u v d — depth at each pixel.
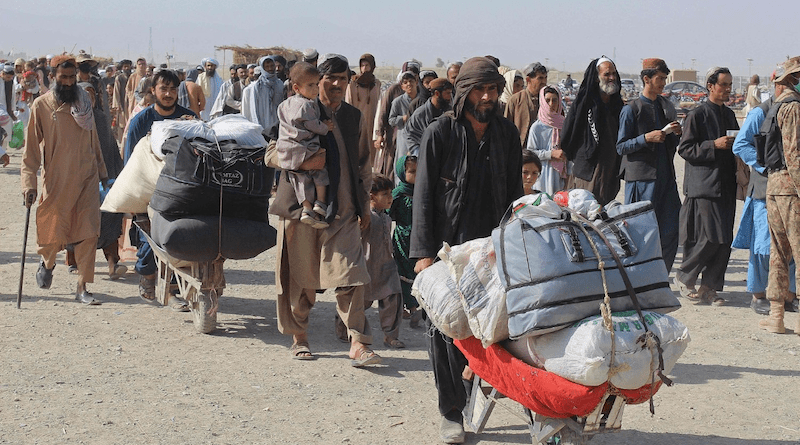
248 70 18.80
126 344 6.69
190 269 7.15
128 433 4.95
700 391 5.93
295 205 5.94
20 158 20.14
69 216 7.79
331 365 6.34
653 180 8.21
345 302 6.20
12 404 5.34
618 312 3.79
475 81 4.78
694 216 8.36
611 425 3.92
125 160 7.99
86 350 6.50
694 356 6.74
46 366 6.10
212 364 6.28
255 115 14.12
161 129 6.98
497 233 3.95
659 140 7.97
